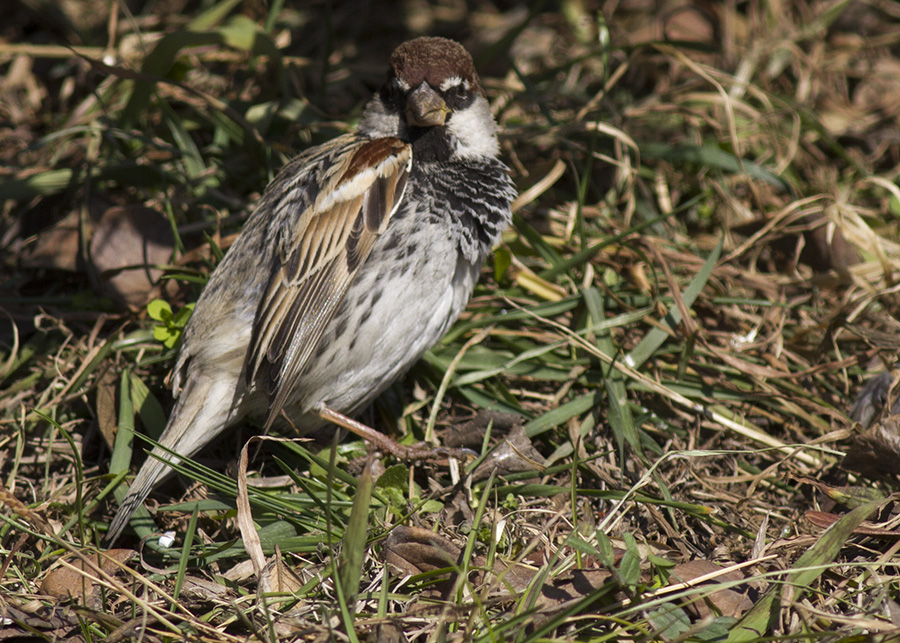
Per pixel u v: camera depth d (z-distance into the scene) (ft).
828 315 28.99
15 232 32.19
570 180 34.76
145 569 21.34
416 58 25.09
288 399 23.72
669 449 25.39
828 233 30.32
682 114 35.86
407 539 20.33
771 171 33.81
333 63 40.29
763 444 25.59
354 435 26.45
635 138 35.68
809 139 36.45
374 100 26.37
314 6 44.32
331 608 18.93
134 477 23.93
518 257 30.91
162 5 42.24
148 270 29.22
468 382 26.89
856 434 23.66
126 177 32.32
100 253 29.66
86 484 23.91
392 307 22.90
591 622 18.03
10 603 19.44
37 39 40.86
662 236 32.42
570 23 42.73
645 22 42.91
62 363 27.17
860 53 40.86
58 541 19.43
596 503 23.18
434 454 24.48
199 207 31.83
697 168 34.73
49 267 30.07
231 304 23.27
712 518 22.52
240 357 23.08
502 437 25.38
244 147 33.32
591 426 25.26
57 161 34.17
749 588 18.99
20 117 37.24
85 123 34.78
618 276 30.45
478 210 23.93
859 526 20.67
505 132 33.12
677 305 26.89
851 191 34.65
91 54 36.09
